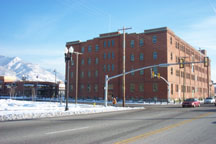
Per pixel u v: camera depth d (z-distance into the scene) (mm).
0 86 91750
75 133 10281
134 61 60219
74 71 73375
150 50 57781
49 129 11406
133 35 61062
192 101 35094
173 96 57656
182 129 11695
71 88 73562
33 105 31094
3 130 11023
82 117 17859
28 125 12875
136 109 29266
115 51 64188
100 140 8734
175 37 61156
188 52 72875
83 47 72188
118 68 63188
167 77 54781
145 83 57688
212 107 34125
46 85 77500
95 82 67875
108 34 66188
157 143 8297
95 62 68688
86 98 69125
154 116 19031
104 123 14000
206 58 27625
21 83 84125
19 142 8297
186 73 69938
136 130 11234
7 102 36656
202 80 89125
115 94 62875
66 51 24375
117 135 9820
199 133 10531
